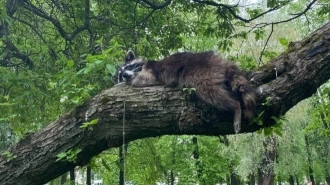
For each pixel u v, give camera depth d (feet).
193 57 13.73
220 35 34.71
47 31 34.55
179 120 12.58
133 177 59.77
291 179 105.29
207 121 12.34
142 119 13.00
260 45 54.19
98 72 17.84
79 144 13.80
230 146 67.67
